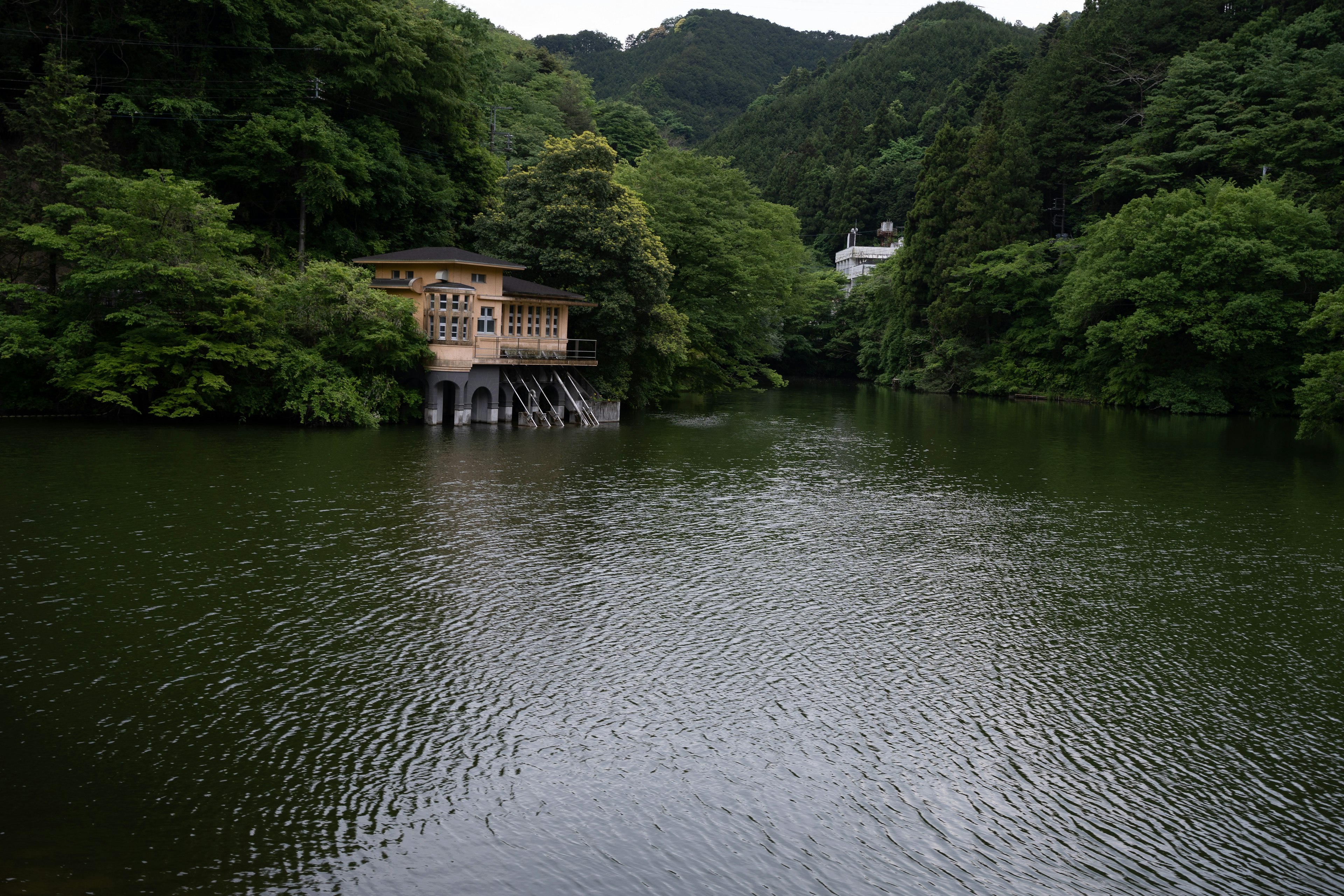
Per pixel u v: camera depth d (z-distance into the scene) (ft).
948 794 44.47
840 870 38.63
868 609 69.77
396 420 162.09
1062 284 299.99
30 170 146.10
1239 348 231.09
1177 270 241.76
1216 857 39.99
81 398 148.46
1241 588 76.89
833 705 53.26
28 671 53.52
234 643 58.65
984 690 55.93
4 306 146.41
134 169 164.25
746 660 59.31
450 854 38.78
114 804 40.98
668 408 226.99
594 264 181.57
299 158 176.86
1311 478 132.05
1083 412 246.88
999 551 87.56
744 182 261.85
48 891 34.99
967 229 320.09
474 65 249.96
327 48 180.24
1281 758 48.29
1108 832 41.70
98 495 93.97
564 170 186.70
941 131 343.46
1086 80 327.88
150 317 142.00
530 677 55.52
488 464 123.13
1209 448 166.30
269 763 44.91
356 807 41.73
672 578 75.66
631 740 48.62
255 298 148.36
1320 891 37.78
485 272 165.68
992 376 309.42
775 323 304.71
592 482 114.52
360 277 157.07
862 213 531.91
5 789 41.70
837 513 101.91
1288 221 230.07
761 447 156.56
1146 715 52.90
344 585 70.18
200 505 91.61
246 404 150.71
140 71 169.99
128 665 54.80
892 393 320.91
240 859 37.70
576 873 37.96
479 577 73.46
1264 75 274.36
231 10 166.30
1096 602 72.59
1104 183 293.84
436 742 47.57
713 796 43.80
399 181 190.70
